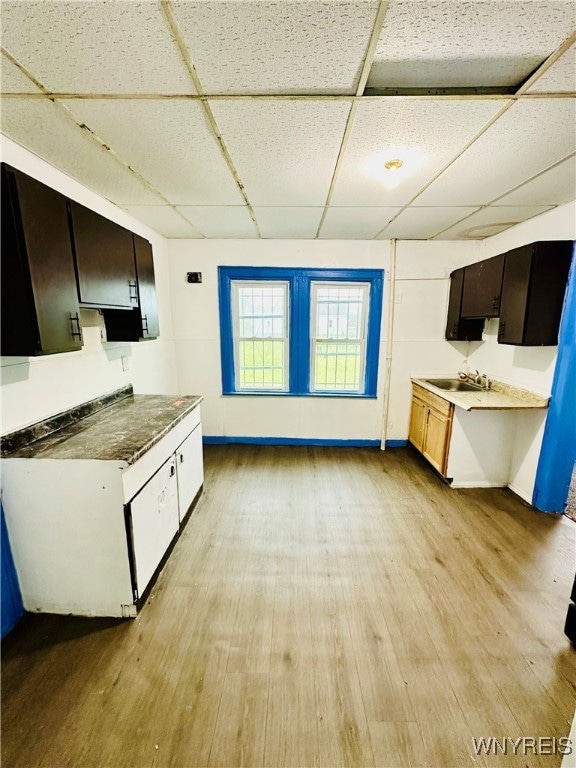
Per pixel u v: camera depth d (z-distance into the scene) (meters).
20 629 1.60
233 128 1.52
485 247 3.50
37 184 1.42
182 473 2.32
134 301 2.30
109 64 1.13
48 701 1.30
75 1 0.89
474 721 1.25
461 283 3.34
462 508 2.69
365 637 1.58
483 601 1.79
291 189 2.21
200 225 3.07
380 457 3.69
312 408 3.96
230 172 1.97
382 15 0.95
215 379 3.92
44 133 1.57
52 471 1.53
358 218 2.84
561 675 1.42
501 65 1.16
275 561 2.09
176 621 1.66
